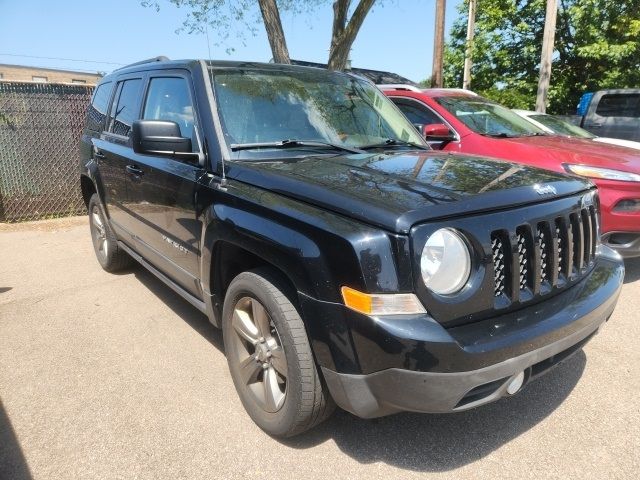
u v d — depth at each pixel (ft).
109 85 16.56
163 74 12.55
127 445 8.75
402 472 8.08
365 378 7.06
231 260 9.58
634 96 32.48
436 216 6.98
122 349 12.19
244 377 9.29
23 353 12.01
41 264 18.99
